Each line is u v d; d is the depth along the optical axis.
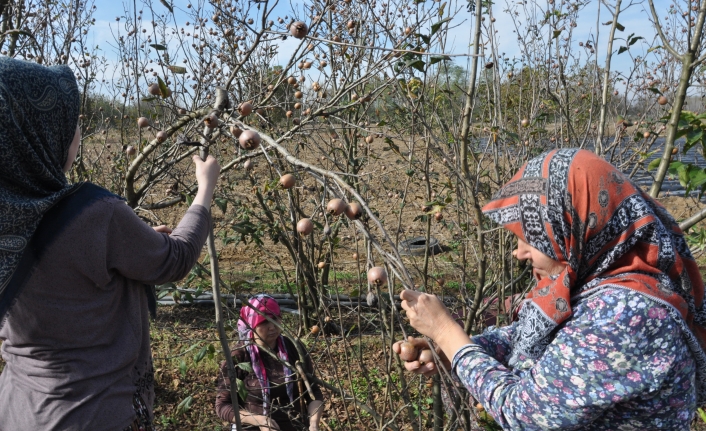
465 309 2.78
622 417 1.16
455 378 1.65
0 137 1.23
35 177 1.35
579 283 1.24
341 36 3.66
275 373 2.57
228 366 1.75
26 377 1.42
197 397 3.87
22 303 1.36
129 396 1.49
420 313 1.38
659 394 1.14
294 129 2.31
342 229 6.34
